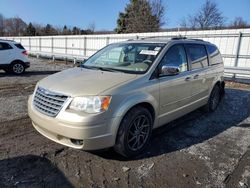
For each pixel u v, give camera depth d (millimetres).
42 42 26828
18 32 71625
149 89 3607
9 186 2750
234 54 12281
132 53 4266
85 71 3977
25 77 10672
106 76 3596
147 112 3617
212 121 5332
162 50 4082
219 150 3900
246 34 11727
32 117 3477
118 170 3193
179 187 2896
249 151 3898
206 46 5602
